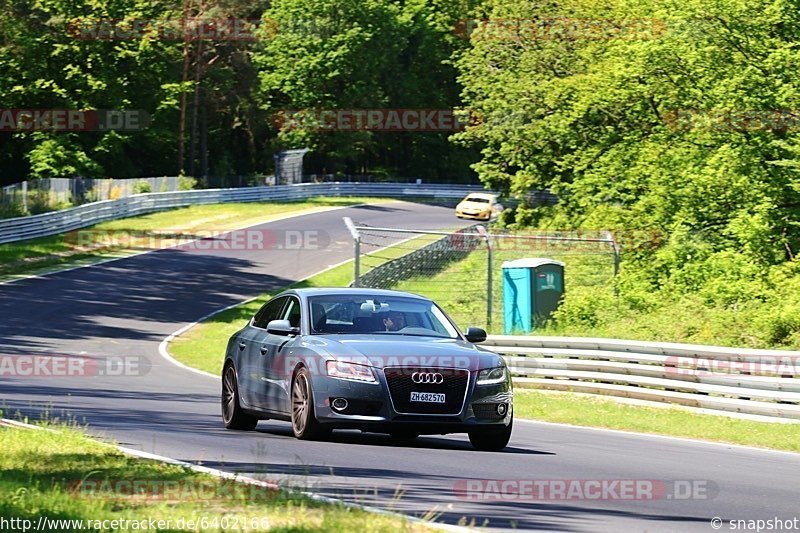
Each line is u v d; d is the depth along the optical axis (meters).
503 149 157.88
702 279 96.88
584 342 68.44
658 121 119.38
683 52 107.81
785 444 46.53
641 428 52.94
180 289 148.12
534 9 161.62
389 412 38.31
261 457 34.84
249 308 137.75
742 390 55.88
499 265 136.88
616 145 121.62
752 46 102.94
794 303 82.38
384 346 39.59
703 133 104.88
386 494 28.28
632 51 111.06
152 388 69.06
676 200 107.62
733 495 31.02
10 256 163.00
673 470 36.53
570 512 26.97
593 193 124.56
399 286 115.44
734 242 102.25
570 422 56.22
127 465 30.08
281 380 41.72
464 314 108.69
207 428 46.03
